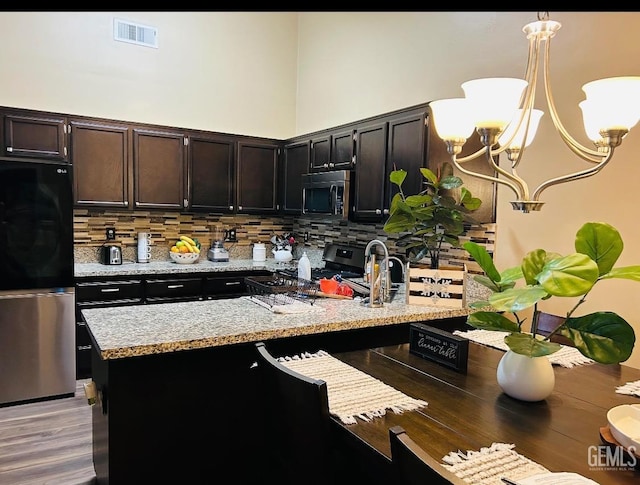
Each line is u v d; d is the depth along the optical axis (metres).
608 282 2.45
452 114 1.81
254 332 2.01
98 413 2.10
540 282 1.26
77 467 2.46
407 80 3.74
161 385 1.94
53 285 3.37
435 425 1.29
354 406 1.40
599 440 1.22
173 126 4.42
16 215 3.20
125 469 1.87
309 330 2.14
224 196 4.50
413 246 2.71
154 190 4.16
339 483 1.53
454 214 2.55
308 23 5.00
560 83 2.64
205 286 4.16
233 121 4.88
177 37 4.55
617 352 1.34
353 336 2.45
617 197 2.38
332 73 4.63
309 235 4.91
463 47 3.25
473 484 0.99
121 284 3.80
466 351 1.75
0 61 3.82
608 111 1.42
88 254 4.21
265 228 5.11
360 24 4.24
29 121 3.65
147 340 1.84
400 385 1.60
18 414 3.12
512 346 1.41
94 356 2.18
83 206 3.88
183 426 2.00
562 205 2.64
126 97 4.33
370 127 3.48
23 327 3.26
